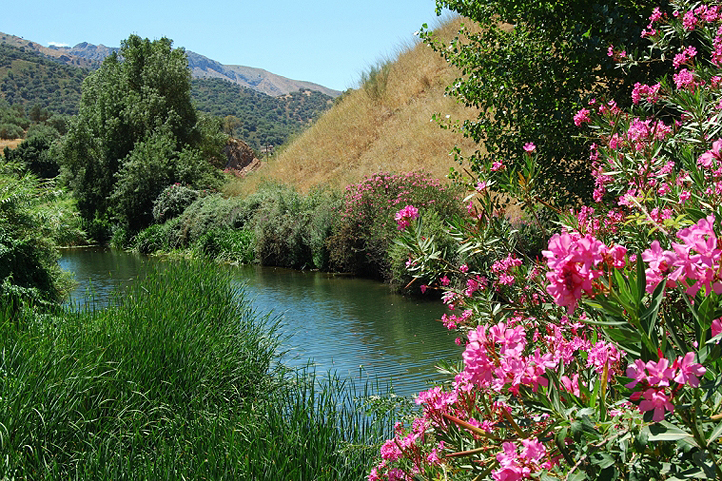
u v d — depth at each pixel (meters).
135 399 4.81
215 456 3.83
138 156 27.73
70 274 12.50
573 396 1.35
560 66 7.44
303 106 182.75
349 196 15.48
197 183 27.72
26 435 4.04
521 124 7.82
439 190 13.78
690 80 3.63
